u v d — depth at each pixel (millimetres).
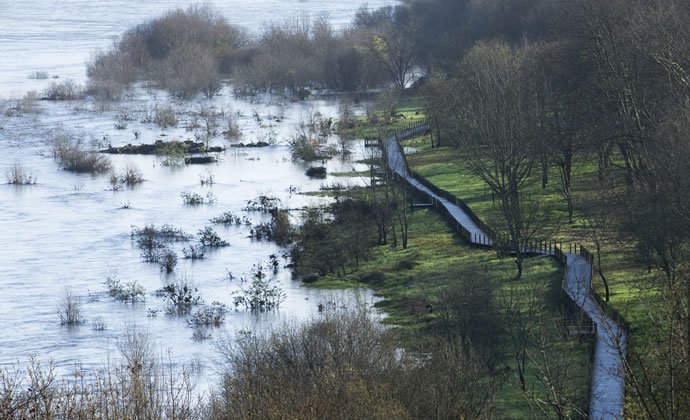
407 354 120062
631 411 70500
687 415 66500
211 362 135625
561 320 137250
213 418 99000
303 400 96062
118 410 88750
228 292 173875
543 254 179000
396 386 103625
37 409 81500
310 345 114375
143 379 107188
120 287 173500
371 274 178125
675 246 138375
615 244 171000
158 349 142875
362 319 123812
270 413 92812
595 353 121438
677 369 67500
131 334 150000
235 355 127812
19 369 134875
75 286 177000
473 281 145625
